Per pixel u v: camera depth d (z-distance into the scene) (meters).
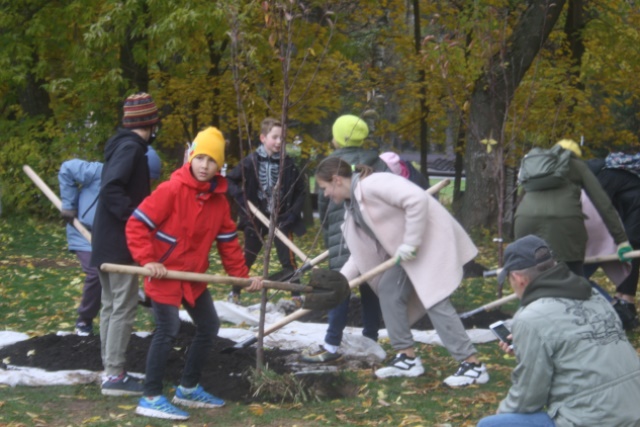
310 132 22.59
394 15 21.38
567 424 4.46
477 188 18.66
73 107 21.03
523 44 17.56
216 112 20.38
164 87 20.08
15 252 15.31
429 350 8.80
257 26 17.38
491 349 8.91
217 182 6.68
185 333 8.82
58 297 11.34
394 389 7.43
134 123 7.00
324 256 8.90
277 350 8.41
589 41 21.86
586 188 8.82
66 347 7.97
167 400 6.66
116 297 7.02
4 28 19.89
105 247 6.98
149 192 7.13
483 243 18.12
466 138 18.94
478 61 16.62
